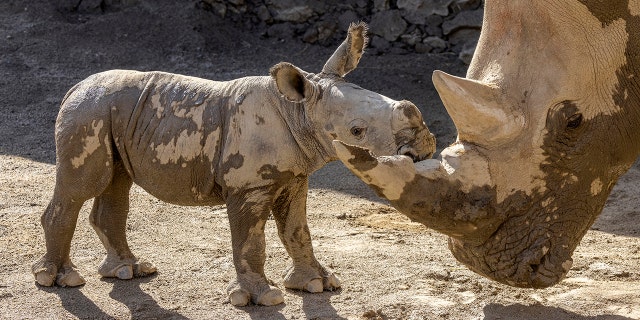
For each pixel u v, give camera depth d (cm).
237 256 988
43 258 1063
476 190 805
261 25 2461
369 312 958
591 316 969
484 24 862
